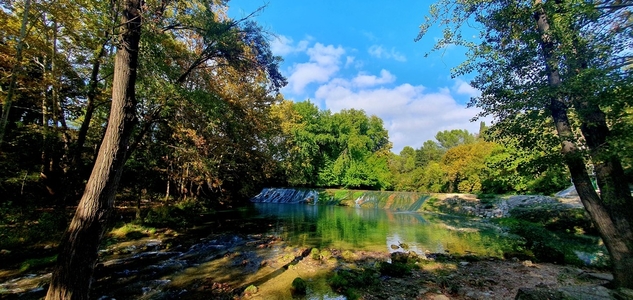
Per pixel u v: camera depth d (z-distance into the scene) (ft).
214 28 31.04
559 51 18.12
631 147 14.70
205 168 49.44
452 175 92.07
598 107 18.13
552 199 54.08
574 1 17.06
